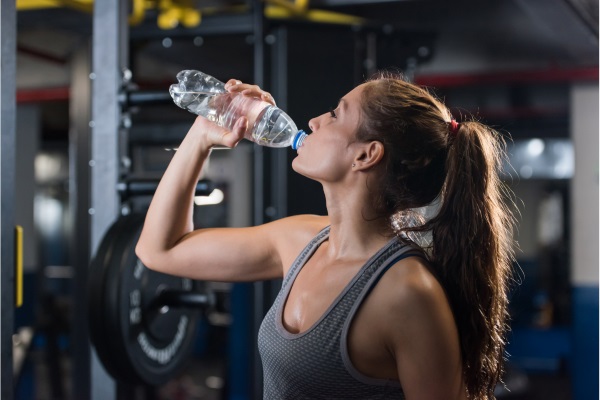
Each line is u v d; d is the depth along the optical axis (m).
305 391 1.33
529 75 6.44
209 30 3.48
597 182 6.29
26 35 4.96
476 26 4.50
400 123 1.33
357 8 3.87
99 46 2.23
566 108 7.86
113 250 2.07
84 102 4.30
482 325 1.35
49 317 6.27
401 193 1.35
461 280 1.34
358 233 1.36
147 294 2.16
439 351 1.25
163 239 1.59
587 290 6.28
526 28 4.80
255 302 3.27
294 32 3.29
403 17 4.13
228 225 8.58
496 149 1.42
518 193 10.50
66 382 7.37
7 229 1.84
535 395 6.96
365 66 3.54
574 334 6.32
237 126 1.50
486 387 1.38
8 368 1.83
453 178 1.35
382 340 1.28
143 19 3.59
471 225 1.34
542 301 9.03
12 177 1.85
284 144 1.57
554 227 10.20
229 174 8.54
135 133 3.32
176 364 2.35
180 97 1.65
